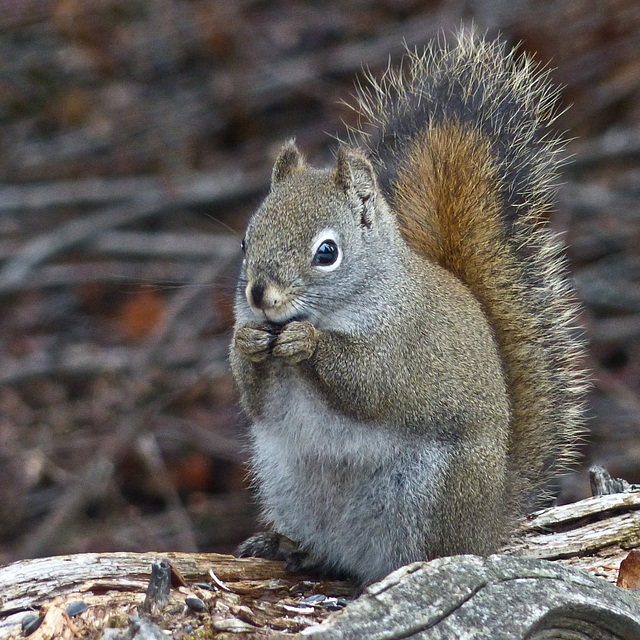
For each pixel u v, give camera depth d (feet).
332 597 27.48
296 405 27.48
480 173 32.55
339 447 27.37
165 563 23.52
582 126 65.92
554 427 31.53
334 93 71.05
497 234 32.04
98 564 26.25
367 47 71.82
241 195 66.23
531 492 31.04
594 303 57.93
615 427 52.16
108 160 71.36
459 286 29.99
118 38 73.51
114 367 59.21
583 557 29.68
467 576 22.30
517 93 34.58
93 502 53.72
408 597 21.70
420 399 27.12
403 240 29.73
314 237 26.89
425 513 26.91
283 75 72.02
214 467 56.44
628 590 24.16
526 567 22.84
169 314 59.11
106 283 66.74
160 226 67.82
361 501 27.48
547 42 64.54
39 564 25.91
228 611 23.38
